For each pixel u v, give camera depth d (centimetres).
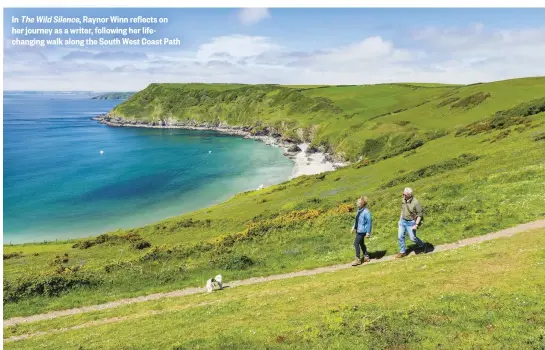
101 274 2597
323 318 1270
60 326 1848
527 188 2653
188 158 14250
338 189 5912
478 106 11069
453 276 1458
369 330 1142
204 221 5200
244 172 11888
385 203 3600
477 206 2488
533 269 1365
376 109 16500
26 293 2355
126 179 10981
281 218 3559
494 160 4241
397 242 2241
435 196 3188
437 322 1134
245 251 2748
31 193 9519
